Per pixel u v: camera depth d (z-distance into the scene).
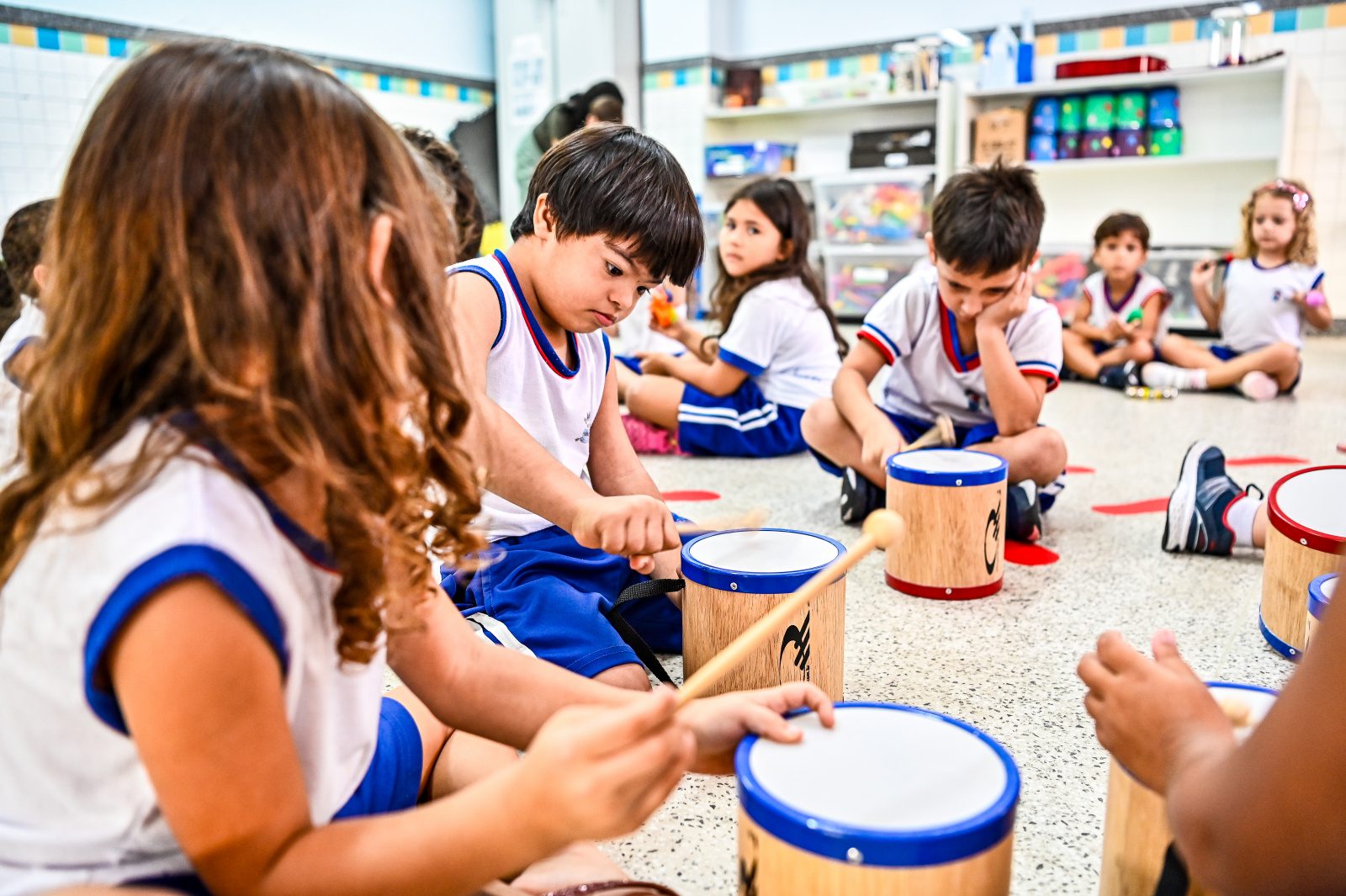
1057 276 4.16
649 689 1.01
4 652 0.50
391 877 0.50
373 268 0.52
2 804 0.52
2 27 3.52
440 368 0.56
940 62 4.66
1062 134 4.32
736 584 0.96
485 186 5.25
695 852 0.82
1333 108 3.99
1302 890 0.45
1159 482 2.02
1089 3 4.41
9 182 3.59
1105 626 1.28
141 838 0.51
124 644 0.45
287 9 4.33
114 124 0.49
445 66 5.04
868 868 0.53
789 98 5.11
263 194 0.48
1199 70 4.00
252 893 0.49
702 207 4.95
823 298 2.46
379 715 0.65
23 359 0.79
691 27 5.06
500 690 0.70
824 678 0.99
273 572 0.49
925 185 4.48
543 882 0.68
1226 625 1.27
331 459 0.50
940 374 1.78
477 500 0.61
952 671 1.15
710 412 2.36
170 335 0.48
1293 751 0.43
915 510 1.38
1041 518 1.67
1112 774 0.64
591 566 1.16
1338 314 4.15
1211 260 3.56
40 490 0.50
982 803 0.56
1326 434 2.48
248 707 0.47
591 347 1.23
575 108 3.30
